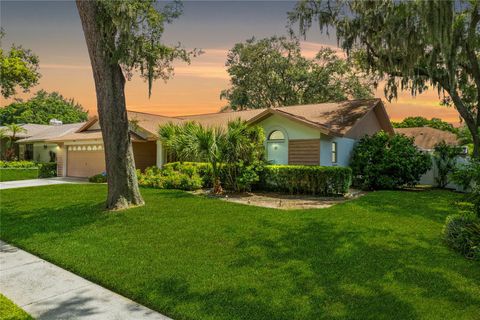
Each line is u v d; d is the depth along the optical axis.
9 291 4.59
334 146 14.85
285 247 6.04
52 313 3.91
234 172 13.31
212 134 12.59
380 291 4.23
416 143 31.14
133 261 5.54
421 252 5.63
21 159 33.62
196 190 13.94
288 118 14.35
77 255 5.92
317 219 7.95
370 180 14.26
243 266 5.20
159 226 7.68
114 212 9.18
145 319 3.76
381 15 11.48
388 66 13.81
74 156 22.50
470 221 6.18
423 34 9.97
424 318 3.58
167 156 19.36
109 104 9.54
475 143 15.33
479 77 14.39
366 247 5.92
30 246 6.60
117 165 9.66
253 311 3.81
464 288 4.28
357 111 16.25
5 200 12.07
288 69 31.88
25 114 59.78
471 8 11.80
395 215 8.32
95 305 4.14
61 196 12.55
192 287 4.48
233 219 8.15
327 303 3.96
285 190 13.06
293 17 13.62
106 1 8.47
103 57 9.35
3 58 22.16
